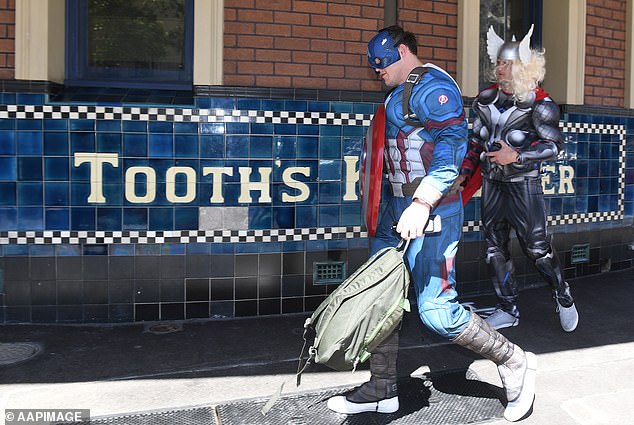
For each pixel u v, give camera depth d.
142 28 5.15
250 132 4.85
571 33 6.03
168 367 3.86
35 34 4.57
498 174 4.38
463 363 3.92
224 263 4.88
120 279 4.75
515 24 6.26
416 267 3.05
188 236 4.81
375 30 5.20
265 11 4.92
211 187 4.81
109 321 4.76
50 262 4.68
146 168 4.72
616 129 6.38
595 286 5.94
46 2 4.58
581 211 6.20
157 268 4.79
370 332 2.68
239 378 3.69
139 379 3.67
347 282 2.75
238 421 3.11
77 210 4.67
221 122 4.80
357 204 5.13
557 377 3.70
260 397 3.41
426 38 5.45
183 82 5.20
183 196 4.78
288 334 4.52
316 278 5.09
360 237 5.16
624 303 5.36
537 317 4.96
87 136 4.64
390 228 3.18
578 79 6.11
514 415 3.10
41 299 4.70
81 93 4.86
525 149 4.15
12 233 4.63
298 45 5.00
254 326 4.71
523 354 3.12
